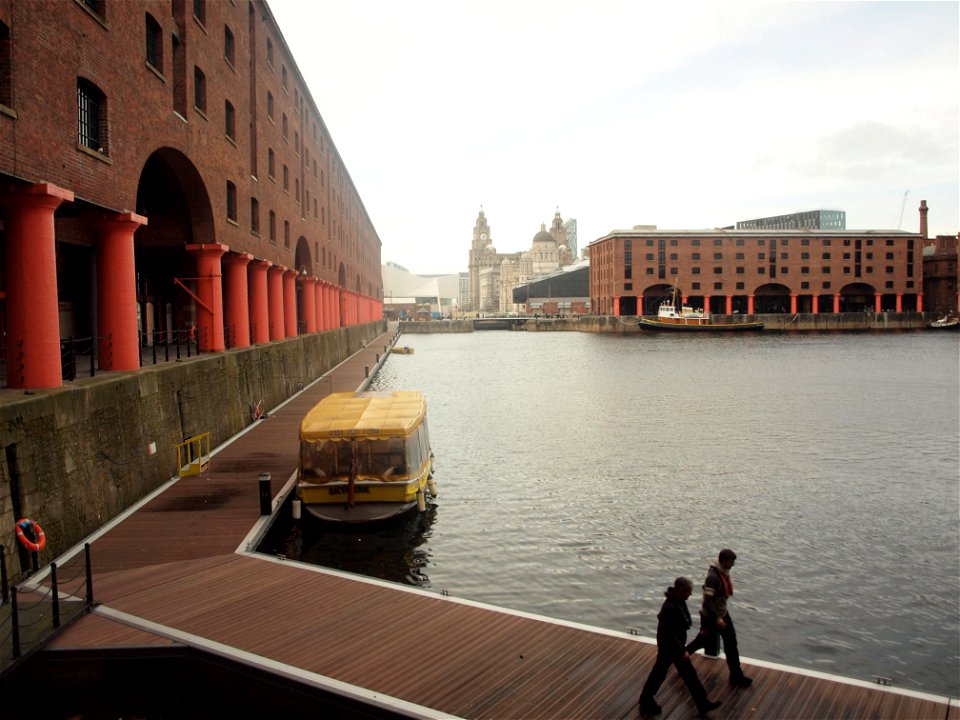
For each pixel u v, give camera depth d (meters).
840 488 26.59
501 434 37.84
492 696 9.91
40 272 15.62
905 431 37.72
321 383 48.19
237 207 32.94
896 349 95.62
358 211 103.69
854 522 22.70
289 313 47.59
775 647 15.02
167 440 21.45
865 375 64.88
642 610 16.55
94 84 18.30
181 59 25.59
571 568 18.98
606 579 18.30
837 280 145.25
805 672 10.68
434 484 25.16
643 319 140.12
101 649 10.78
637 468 29.78
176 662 10.91
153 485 20.22
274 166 42.28
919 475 28.45
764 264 143.62
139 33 21.33
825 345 104.50
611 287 147.38
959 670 14.19
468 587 17.69
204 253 28.92
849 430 38.09
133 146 20.81
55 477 14.76
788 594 17.53
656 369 72.62
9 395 14.49
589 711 9.63
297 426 30.61
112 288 20.09
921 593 17.59
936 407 45.84
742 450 33.22
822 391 53.94
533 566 19.08
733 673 10.33
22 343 15.52
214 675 10.82
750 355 88.12
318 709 10.04
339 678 10.23
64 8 16.62
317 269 60.91
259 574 14.11
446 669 10.58
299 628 11.73
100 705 10.80
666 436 36.75
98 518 16.77
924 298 154.00
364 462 20.58
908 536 21.47
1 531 12.74
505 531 21.78
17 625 10.37
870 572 18.83
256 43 37.62
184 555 15.17
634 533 21.70
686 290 143.00
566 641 11.52
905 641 15.31
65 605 12.20
